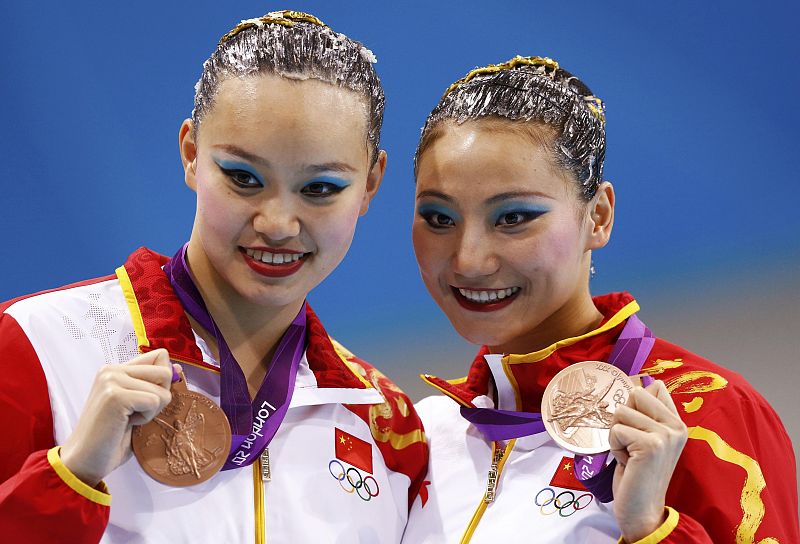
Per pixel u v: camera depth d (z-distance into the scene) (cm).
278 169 627
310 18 673
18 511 569
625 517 609
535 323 734
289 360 716
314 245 654
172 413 636
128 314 682
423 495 770
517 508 712
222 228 643
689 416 679
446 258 724
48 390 641
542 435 736
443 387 773
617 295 777
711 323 1503
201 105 656
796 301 1472
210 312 700
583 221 729
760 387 1409
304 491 686
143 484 644
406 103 1575
